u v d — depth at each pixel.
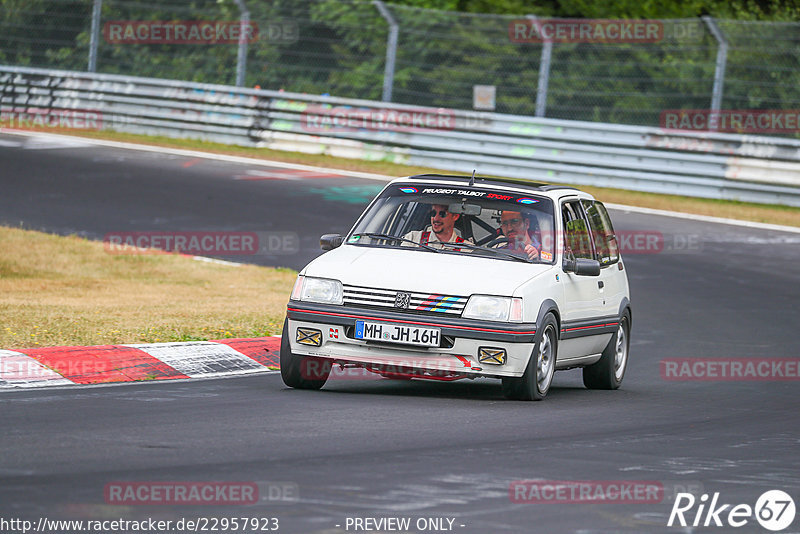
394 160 91.00
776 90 94.00
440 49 101.94
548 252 32.69
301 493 19.14
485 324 29.53
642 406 31.77
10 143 90.56
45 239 59.28
